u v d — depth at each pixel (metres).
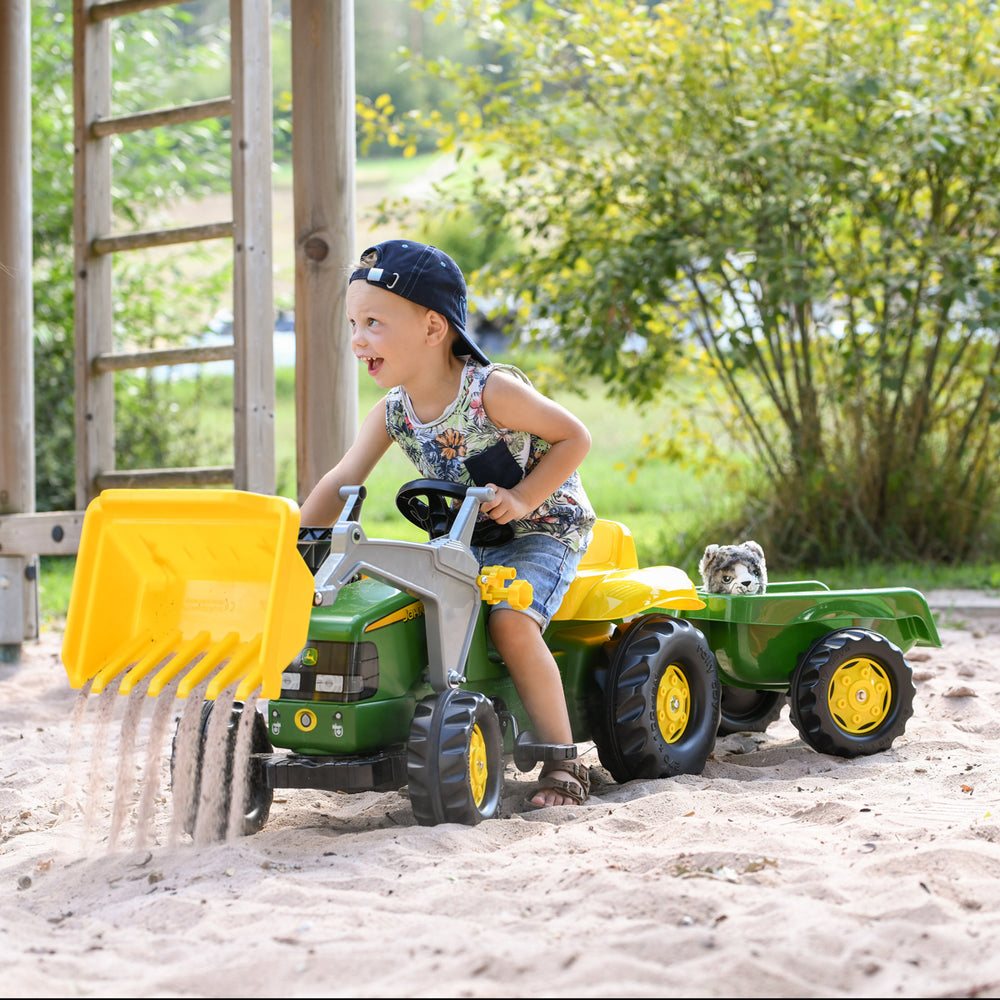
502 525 3.00
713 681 3.30
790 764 3.35
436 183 8.87
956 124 7.49
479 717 2.73
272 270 5.05
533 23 8.34
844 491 8.15
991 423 7.99
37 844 2.81
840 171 7.76
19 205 5.88
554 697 2.89
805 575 7.75
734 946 1.86
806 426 8.20
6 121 5.84
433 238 17.28
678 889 2.11
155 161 12.37
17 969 1.88
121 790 2.63
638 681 3.08
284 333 25.42
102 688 2.60
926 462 8.27
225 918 2.10
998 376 7.96
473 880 2.25
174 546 2.58
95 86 5.56
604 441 16.91
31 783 3.49
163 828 2.90
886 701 3.48
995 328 7.34
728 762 3.50
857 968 1.79
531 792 2.99
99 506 2.58
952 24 8.05
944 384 8.26
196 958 1.93
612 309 7.87
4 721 4.51
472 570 2.78
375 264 2.89
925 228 7.96
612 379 8.35
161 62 12.45
